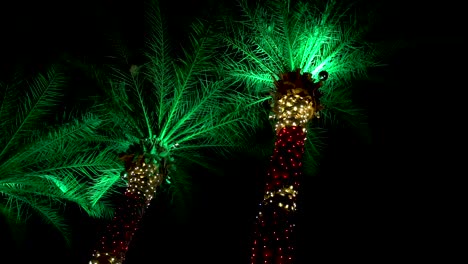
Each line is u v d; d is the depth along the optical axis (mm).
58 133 9695
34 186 10180
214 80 10438
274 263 6875
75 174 10609
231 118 10109
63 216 11148
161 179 9992
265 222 7211
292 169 7652
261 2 9922
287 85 8383
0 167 9781
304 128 8211
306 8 9281
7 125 9820
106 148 10320
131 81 10125
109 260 8766
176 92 10305
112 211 11047
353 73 9484
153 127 10367
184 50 9914
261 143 10742
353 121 9719
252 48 9922
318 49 9188
